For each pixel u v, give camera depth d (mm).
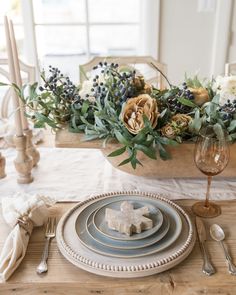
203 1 2465
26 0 2451
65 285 661
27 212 810
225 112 907
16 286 664
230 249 742
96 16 2637
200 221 824
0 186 1048
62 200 955
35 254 733
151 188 1016
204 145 847
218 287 656
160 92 966
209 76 2666
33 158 1162
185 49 2602
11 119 1529
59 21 2621
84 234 755
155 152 909
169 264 676
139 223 742
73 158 1245
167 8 2488
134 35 2705
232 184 1032
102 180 1079
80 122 961
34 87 965
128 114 857
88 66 1833
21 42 2578
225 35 2547
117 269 662
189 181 1056
